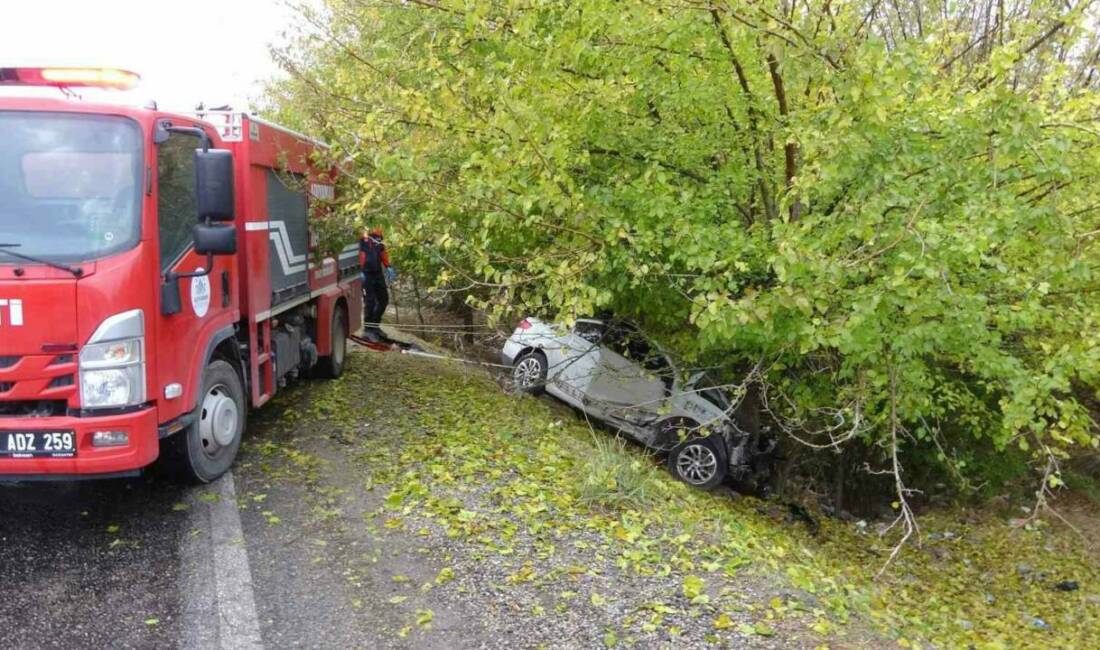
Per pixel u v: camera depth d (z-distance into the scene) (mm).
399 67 8992
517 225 7500
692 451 10164
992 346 6340
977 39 9227
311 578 4527
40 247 4566
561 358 10859
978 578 10086
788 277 5766
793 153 7637
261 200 6859
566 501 5902
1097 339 5918
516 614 4188
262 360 7016
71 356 4508
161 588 4375
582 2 6785
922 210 6152
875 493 13102
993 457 11711
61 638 3850
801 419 8445
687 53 7266
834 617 4605
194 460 5613
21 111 4738
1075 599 9500
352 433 7461
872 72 5738
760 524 9000
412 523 5320
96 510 5398
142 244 4730
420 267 9602
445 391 10008
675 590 4566
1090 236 6414
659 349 9320
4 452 4457
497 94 6730
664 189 7152
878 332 6188
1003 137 5906
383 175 7906
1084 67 8766
